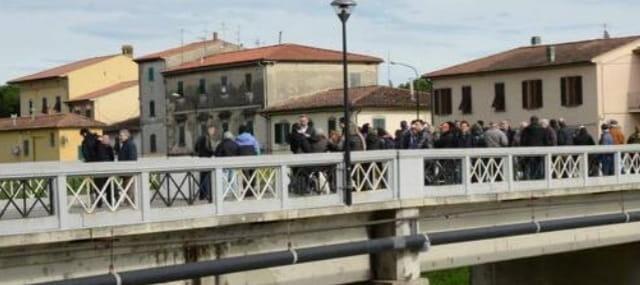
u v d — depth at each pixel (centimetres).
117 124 8581
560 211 2745
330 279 2119
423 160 2230
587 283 3400
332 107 6675
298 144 2389
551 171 2634
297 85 7244
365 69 7538
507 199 2472
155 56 8362
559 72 6053
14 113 11481
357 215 2134
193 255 1842
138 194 1706
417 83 7588
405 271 2184
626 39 6131
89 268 1695
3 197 1661
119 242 1728
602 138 3022
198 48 8425
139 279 1711
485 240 2536
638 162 2975
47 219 1592
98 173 1647
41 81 9625
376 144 2619
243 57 7425
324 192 2028
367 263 2198
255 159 1878
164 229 1733
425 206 2250
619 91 5988
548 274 3488
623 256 3316
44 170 1584
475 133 2734
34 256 1620
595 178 2788
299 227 2014
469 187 2362
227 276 1917
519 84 6250
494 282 3534
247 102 7344
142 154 8481
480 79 6456
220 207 1822
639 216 2952
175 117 8056
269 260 1911
